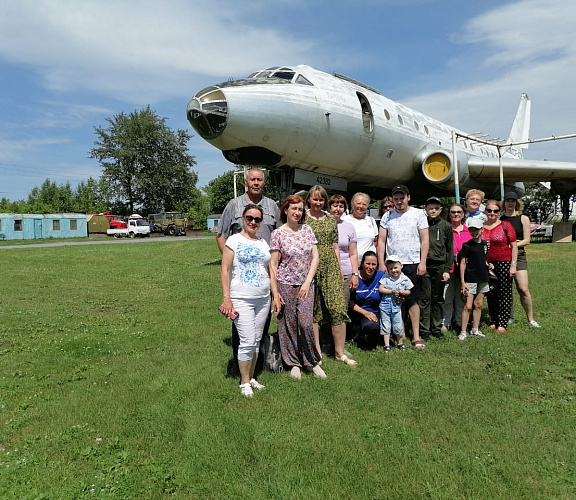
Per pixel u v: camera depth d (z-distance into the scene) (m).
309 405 3.68
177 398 3.77
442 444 3.01
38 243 29.34
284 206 4.41
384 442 3.01
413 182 15.48
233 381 4.21
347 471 2.67
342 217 6.00
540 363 4.68
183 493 2.52
